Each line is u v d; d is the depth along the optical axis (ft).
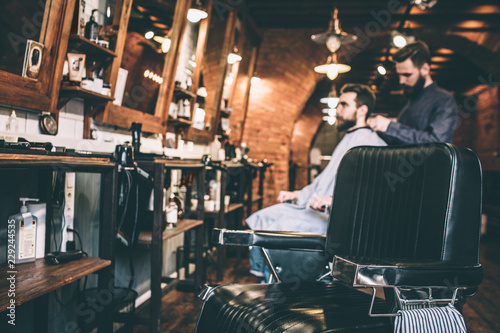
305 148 38.19
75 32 6.52
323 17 19.66
